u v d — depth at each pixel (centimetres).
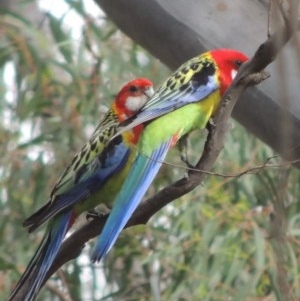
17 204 1129
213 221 1063
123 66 1154
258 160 1066
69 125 1146
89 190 785
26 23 1103
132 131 785
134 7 690
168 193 627
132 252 1126
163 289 1122
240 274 1053
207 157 606
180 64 707
